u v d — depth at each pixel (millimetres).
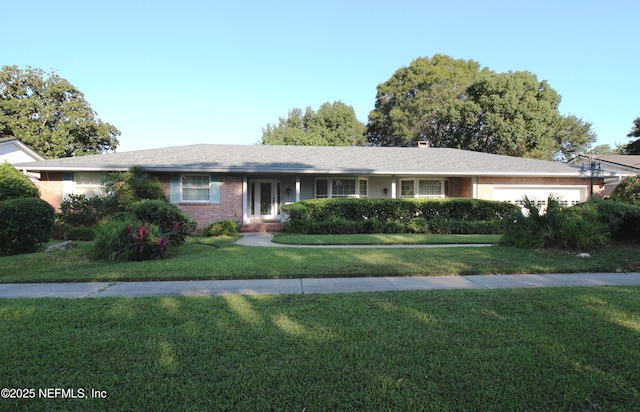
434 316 4230
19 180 13617
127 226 8273
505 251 9008
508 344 3451
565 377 2844
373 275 6629
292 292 5461
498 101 29594
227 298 5023
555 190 17391
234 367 3012
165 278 6363
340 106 42469
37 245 9648
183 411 2438
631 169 18656
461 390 2674
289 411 2436
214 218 15836
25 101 29969
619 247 8938
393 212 15242
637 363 3059
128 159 16047
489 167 17047
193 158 16703
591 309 4473
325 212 15141
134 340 3543
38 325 3949
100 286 5918
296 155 18609
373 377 2846
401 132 35594
